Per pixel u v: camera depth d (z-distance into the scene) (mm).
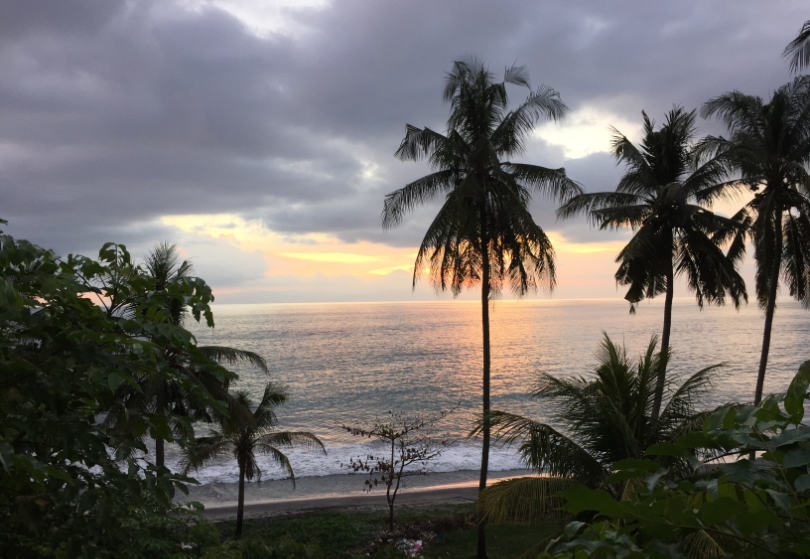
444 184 20734
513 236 20375
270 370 100500
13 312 2418
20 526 2773
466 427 53281
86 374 2885
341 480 35250
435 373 96062
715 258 23938
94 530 2814
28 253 2836
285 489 33281
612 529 1460
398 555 18094
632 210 24047
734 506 1174
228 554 6441
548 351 129125
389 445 46219
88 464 2793
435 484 34188
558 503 11766
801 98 23016
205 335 189875
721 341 143625
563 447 12312
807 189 20844
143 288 3273
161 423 3043
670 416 12734
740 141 23391
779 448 1341
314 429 55375
